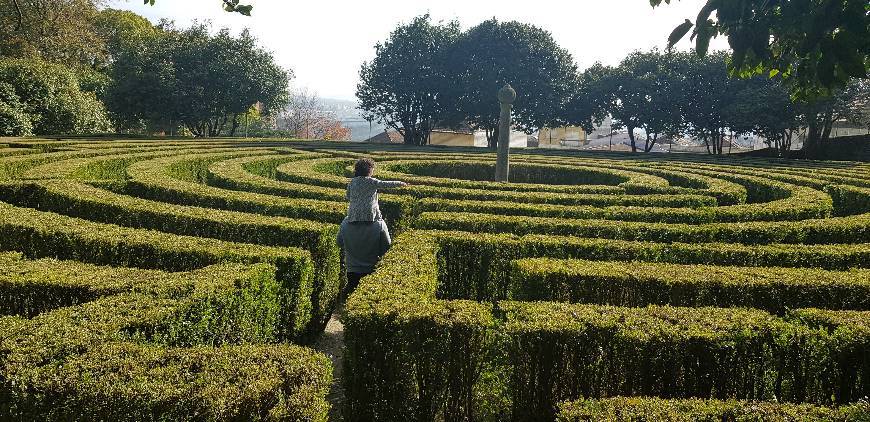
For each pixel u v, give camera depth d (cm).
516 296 673
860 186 1638
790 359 443
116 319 454
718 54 3759
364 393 473
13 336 408
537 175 2131
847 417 341
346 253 830
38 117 2952
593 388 455
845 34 382
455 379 464
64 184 1061
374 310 468
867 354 440
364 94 4344
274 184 1237
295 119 8094
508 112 1759
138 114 3916
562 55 4109
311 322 786
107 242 704
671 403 352
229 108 4181
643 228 888
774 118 3362
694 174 1798
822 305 596
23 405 358
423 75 4116
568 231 895
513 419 468
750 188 1662
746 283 600
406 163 2084
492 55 3978
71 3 3850
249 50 4156
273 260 665
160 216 872
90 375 366
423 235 793
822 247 769
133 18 5594
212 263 671
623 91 4066
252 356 398
